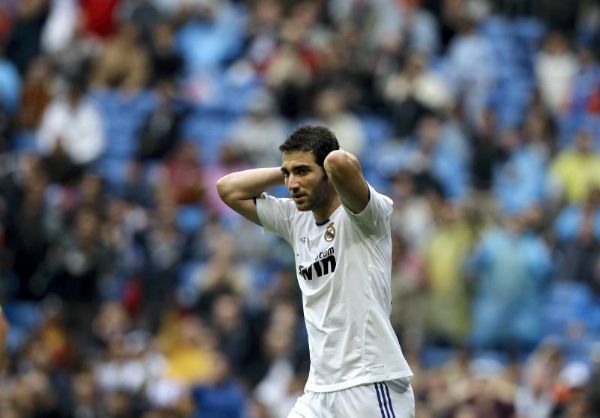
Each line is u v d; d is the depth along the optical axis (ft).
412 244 208.23
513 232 204.03
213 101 255.50
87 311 197.36
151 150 232.94
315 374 95.20
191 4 273.54
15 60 251.80
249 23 272.92
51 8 262.06
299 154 93.61
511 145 240.53
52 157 219.00
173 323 196.75
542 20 296.71
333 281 94.48
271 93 246.27
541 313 208.23
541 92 261.03
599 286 214.28
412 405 94.63
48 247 202.39
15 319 201.26
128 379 180.75
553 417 173.58
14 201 204.03
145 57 253.85
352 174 90.74
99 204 205.05
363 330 93.56
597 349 191.21
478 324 201.36
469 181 237.25
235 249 207.00
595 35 295.48
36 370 180.45
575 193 235.61
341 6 279.69
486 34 290.15
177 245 206.39
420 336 198.18
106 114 248.52
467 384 176.96
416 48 269.44
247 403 178.91
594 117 270.05
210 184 223.71
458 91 261.65
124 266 202.49
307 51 253.85
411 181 215.72
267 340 187.21
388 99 252.42
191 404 174.19
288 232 99.60
